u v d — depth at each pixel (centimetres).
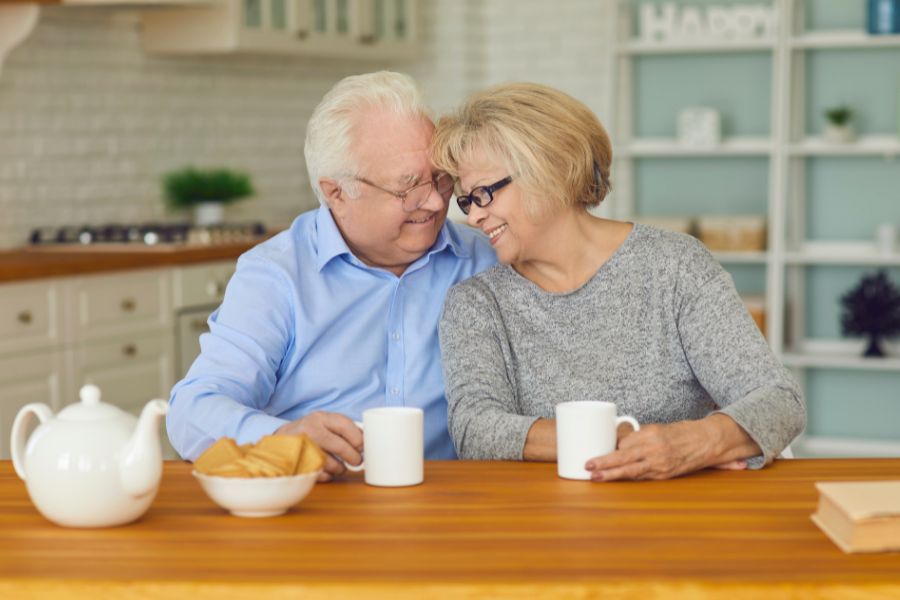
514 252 246
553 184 238
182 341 533
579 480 200
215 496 177
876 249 651
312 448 182
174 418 237
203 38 604
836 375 676
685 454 200
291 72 717
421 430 199
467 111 243
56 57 571
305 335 260
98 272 484
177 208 630
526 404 248
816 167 667
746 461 208
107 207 602
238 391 246
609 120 679
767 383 229
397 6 727
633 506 182
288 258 264
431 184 254
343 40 677
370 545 162
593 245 251
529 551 158
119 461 170
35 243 549
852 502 160
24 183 557
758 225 656
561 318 250
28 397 458
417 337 268
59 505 170
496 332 249
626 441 199
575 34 763
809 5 661
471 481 200
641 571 150
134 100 614
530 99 239
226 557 157
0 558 158
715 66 684
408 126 252
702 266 246
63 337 471
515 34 775
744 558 155
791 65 648
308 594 146
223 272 556
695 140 664
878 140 649
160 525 174
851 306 648
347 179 253
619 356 246
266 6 619
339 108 253
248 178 640
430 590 145
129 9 581
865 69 655
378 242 261
